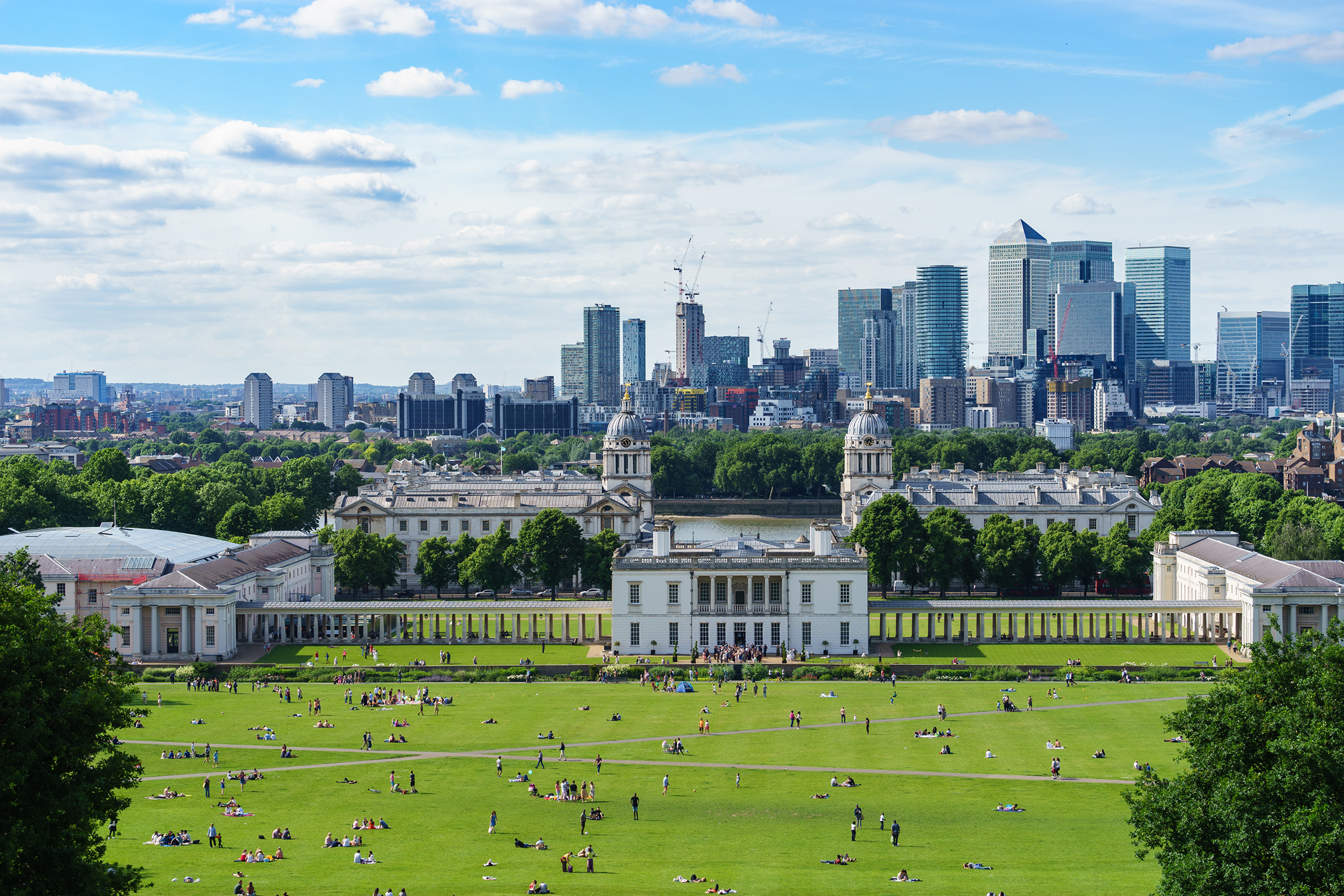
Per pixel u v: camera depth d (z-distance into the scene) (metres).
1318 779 126.12
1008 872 169.00
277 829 185.62
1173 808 139.00
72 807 127.06
